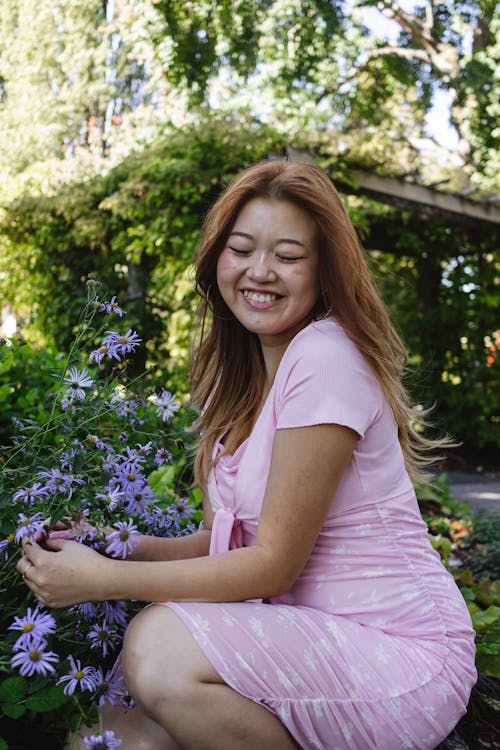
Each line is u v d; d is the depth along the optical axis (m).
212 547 1.48
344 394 1.33
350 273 1.42
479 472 6.91
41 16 11.82
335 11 8.05
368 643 1.32
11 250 7.41
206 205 6.11
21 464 1.48
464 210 6.93
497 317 7.80
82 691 1.28
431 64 8.66
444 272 8.03
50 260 7.20
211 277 1.63
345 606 1.38
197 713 1.22
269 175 1.45
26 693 1.26
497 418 7.89
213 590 1.29
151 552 1.54
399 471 1.45
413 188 6.67
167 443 1.71
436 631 1.38
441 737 1.35
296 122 5.85
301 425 1.32
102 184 6.48
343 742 1.29
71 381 1.52
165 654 1.22
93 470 1.43
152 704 1.22
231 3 7.86
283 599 1.44
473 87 8.00
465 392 7.73
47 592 1.27
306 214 1.43
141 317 6.77
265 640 1.26
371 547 1.39
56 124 11.44
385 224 7.75
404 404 1.50
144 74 10.59
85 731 1.35
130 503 1.49
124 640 1.28
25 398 2.66
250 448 1.45
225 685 1.23
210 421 1.68
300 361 1.37
